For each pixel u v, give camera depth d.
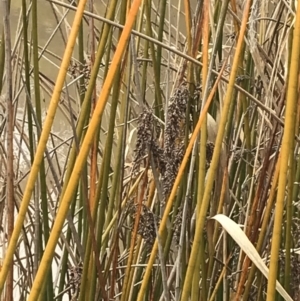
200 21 1.25
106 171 1.27
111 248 1.49
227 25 2.12
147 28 1.46
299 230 1.37
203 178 0.99
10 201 1.06
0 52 1.35
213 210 1.40
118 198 1.49
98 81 2.31
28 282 1.60
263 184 1.38
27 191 0.77
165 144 1.21
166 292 1.13
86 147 0.73
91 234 1.21
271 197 1.24
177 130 1.21
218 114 1.60
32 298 0.76
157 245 1.06
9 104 1.01
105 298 1.28
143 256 1.67
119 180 1.47
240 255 1.51
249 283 1.33
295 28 0.71
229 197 1.53
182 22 2.95
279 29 1.76
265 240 1.40
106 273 1.44
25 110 1.61
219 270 1.62
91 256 1.33
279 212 0.74
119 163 1.35
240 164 1.64
